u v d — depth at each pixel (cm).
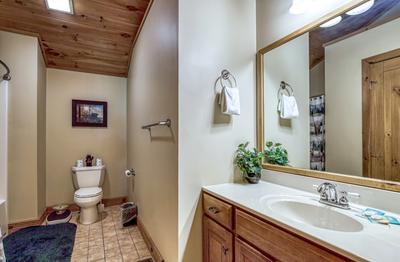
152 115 214
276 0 173
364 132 120
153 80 212
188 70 158
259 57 186
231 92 165
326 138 139
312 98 148
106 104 347
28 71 259
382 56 113
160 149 191
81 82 333
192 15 161
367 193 115
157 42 201
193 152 159
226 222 133
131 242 228
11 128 251
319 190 127
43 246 216
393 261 66
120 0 226
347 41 128
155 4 208
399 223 94
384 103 112
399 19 107
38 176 269
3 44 249
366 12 119
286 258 94
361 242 78
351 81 126
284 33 166
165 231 177
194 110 160
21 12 232
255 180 170
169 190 169
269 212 107
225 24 175
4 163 244
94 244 223
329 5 136
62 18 244
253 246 113
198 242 161
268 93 179
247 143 177
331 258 77
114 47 299
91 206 278
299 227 90
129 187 333
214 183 167
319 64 143
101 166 320
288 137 163
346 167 127
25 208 259
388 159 109
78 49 293
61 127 320
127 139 353
